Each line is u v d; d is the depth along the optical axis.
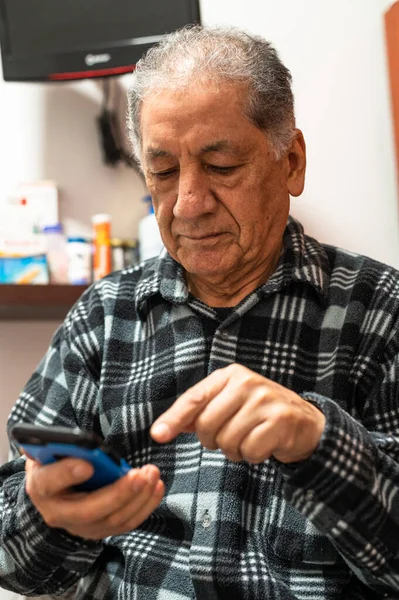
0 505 1.00
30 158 1.78
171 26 1.63
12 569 0.96
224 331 1.05
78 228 1.77
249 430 0.72
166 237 1.05
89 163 1.79
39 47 1.68
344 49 1.82
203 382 0.74
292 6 1.82
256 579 0.90
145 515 0.76
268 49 1.04
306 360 1.03
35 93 1.80
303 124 1.80
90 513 0.73
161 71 0.99
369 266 1.12
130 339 1.14
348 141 1.80
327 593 0.90
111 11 1.66
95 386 1.13
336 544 0.79
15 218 1.68
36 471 0.73
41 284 1.56
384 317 1.04
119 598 0.98
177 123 0.96
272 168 1.03
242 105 0.97
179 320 1.10
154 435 0.71
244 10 1.81
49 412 1.12
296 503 0.76
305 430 0.73
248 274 1.09
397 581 0.78
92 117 1.80
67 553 0.90
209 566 0.91
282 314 1.06
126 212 1.78
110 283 1.23
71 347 1.17
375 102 1.81
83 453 0.68
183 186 0.98
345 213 1.78
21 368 1.73
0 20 1.70
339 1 1.83
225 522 0.94
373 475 0.77
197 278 1.11
